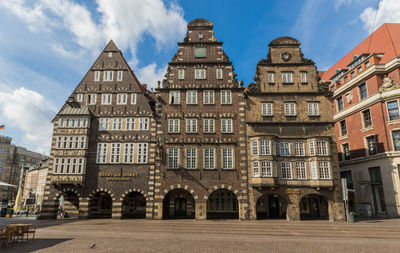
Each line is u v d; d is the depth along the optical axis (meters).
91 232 20.86
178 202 35.56
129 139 32.59
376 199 34.53
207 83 33.28
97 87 34.53
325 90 32.22
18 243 16.36
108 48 35.94
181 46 34.62
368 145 36.28
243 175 30.17
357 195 37.25
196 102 32.66
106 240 17.44
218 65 33.84
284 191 29.39
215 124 31.86
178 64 33.94
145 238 18.27
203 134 31.58
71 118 32.81
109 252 14.07
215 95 32.81
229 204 34.59
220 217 33.78
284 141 30.84
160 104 32.69
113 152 32.34
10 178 101.06
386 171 32.69
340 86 42.41
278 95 32.41
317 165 29.34
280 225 24.72
